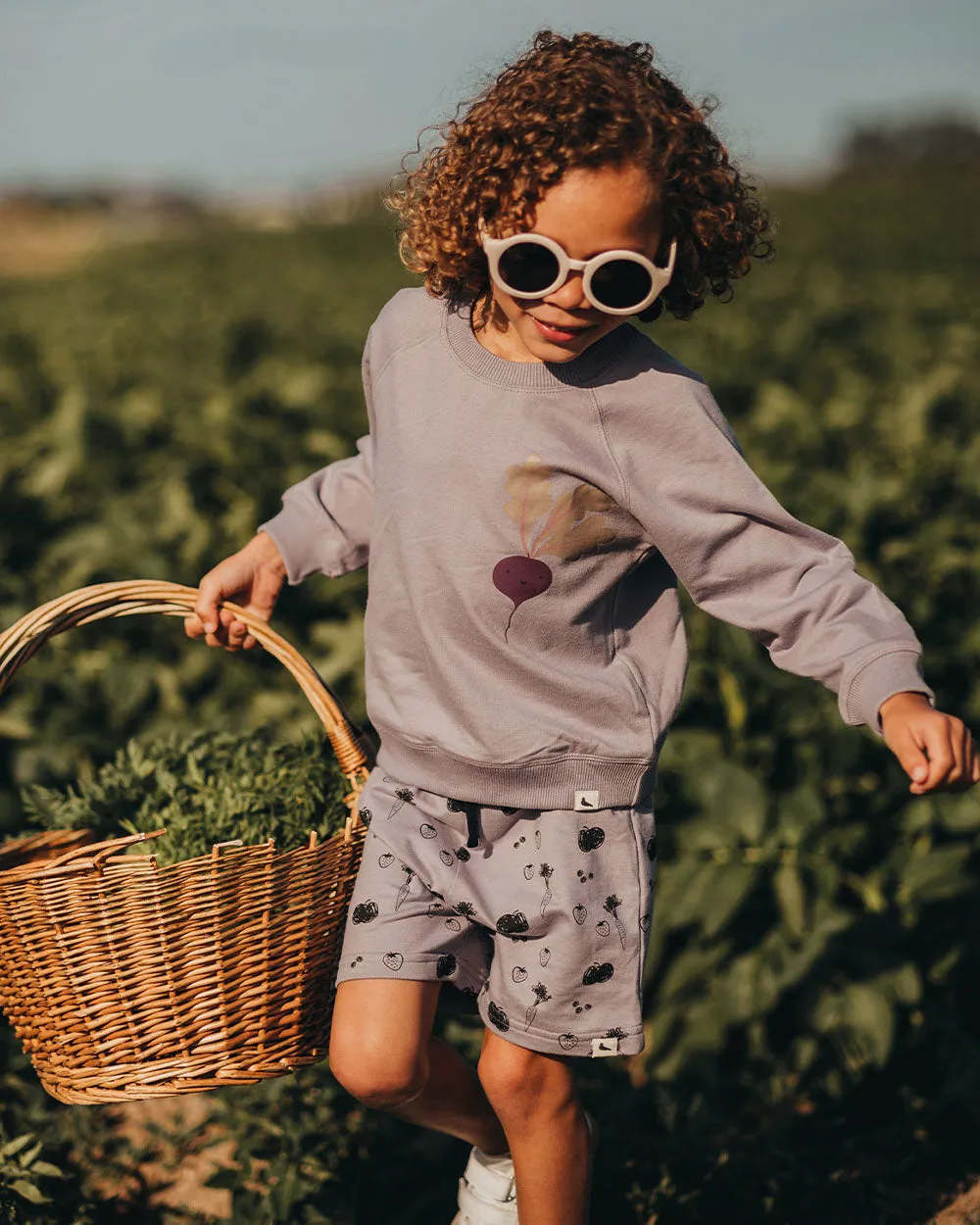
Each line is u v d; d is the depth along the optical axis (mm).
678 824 3557
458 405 1967
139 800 2324
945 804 3318
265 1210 2529
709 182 1840
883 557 3777
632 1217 2631
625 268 1767
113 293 13172
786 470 4043
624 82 1796
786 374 6215
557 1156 2035
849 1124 2996
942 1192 2760
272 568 2287
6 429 5867
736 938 3273
